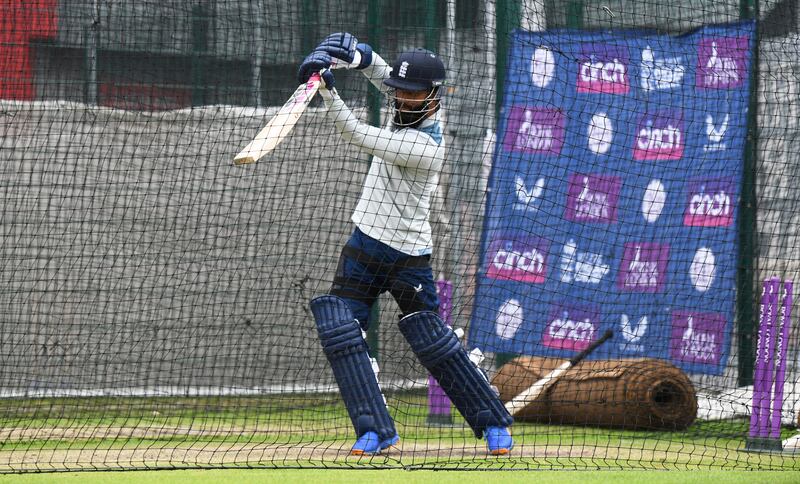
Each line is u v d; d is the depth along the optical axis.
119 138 25.44
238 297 26.02
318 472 15.97
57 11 24.98
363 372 17.17
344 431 21.23
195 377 24.25
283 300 26.09
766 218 24.50
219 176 25.75
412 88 17.05
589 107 25.08
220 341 26.06
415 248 17.44
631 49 24.88
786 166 24.23
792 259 24.19
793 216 24.14
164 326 25.94
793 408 22.25
